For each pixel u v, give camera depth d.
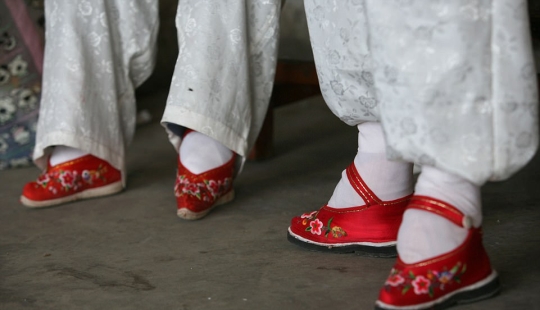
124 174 1.80
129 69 1.79
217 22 1.51
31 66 2.12
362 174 1.25
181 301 1.12
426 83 0.94
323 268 1.23
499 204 1.55
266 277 1.20
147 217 1.59
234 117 1.56
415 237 1.01
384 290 1.00
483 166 0.95
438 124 0.95
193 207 1.52
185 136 1.64
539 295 1.05
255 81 1.61
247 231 1.46
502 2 0.92
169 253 1.35
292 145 2.27
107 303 1.13
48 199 1.69
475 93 0.93
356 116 1.20
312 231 1.32
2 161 2.09
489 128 0.94
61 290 1.20
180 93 1.52
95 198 1.76
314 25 1.20
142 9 1.76
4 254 1.39
